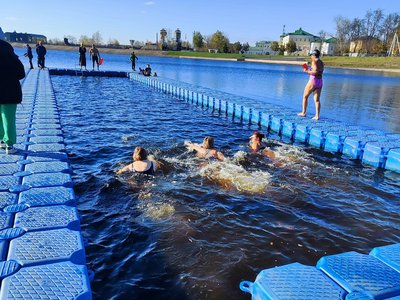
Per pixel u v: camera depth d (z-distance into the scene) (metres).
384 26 84.12
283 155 8.36
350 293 2.75
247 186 6.30
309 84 11.04
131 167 6.79
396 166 7.66
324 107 16.48
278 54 118.19
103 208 5.35
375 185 6.82
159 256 4.16
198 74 36.91
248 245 4.45
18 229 3.60
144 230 4.73
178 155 8.05
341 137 8.94
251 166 7.44
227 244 4.45
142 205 5.46
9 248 3.26
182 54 100.44
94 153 8.06
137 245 4.38
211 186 6.28
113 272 3.86
